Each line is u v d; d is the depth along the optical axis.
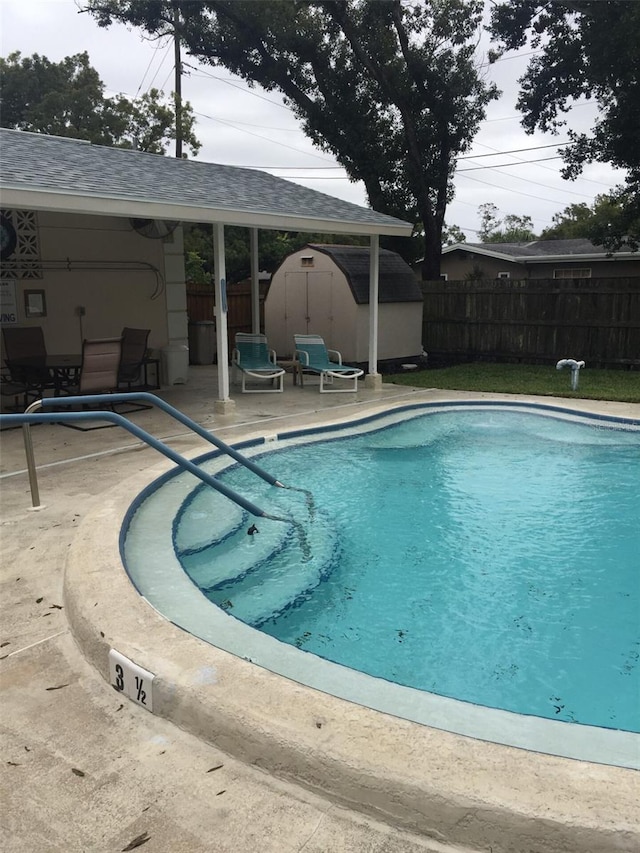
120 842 1.84
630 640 3.69
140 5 20.39
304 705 2.25
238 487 6.10
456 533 5.21
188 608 3.37
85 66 32.12
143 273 10.64
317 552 4.79
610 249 16.89
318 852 1.80
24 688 2.62
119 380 8.69
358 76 17.64
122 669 2.56
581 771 1.91
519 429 8.59
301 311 13.93
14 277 9.29
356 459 7.22
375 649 3.55
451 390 10.95
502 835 1.78
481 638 3.68
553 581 4.43
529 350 14.37
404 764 1.94
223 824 1.91
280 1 17.12
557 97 15.06
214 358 14.66
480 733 2.26
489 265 25.95
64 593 3.39
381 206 18.08
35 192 6.00
